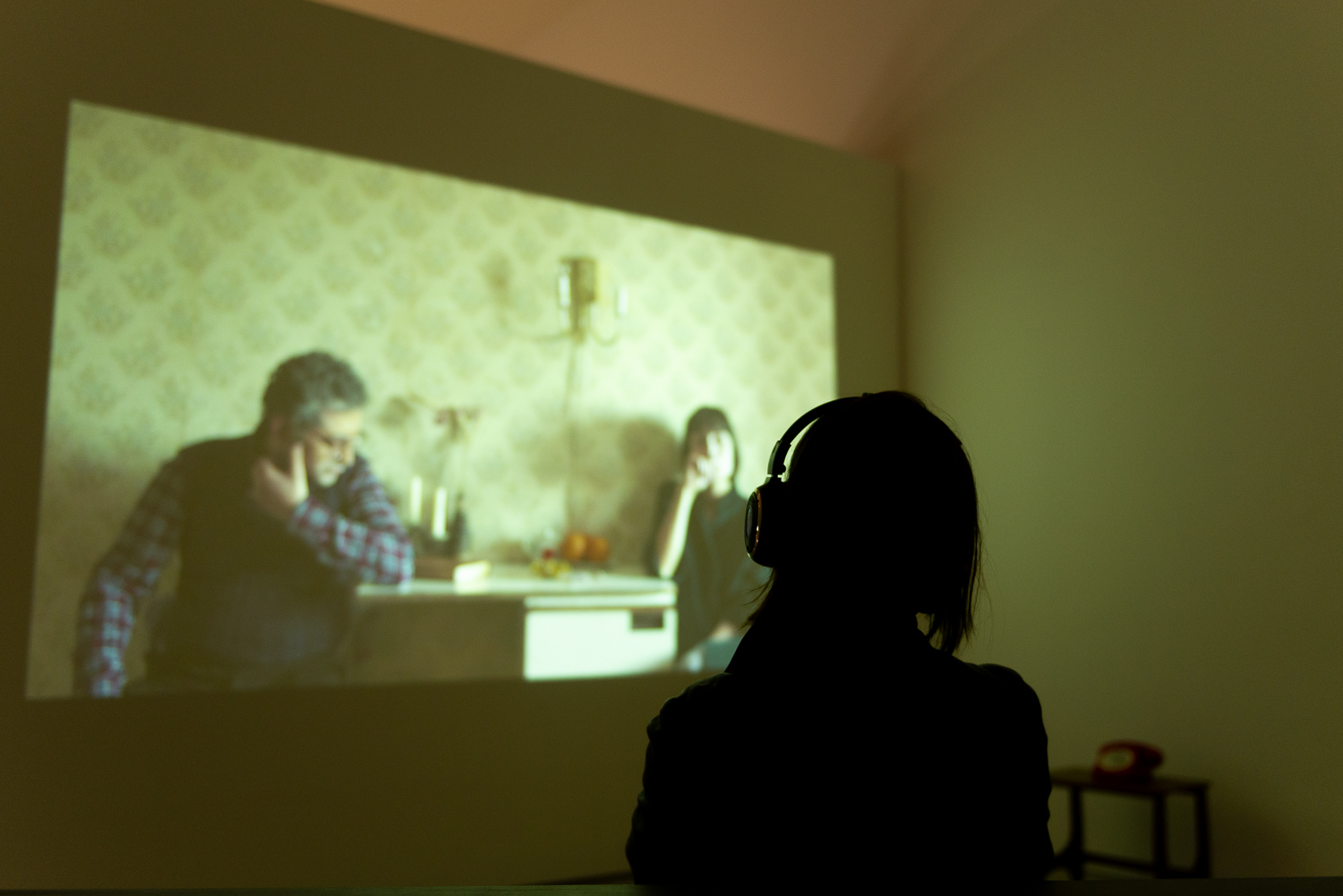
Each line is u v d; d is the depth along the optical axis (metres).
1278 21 3.20
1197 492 3.37
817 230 4.53
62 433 2.93
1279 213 3.16
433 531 3.63
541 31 6.65
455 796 3.40
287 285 3.36
